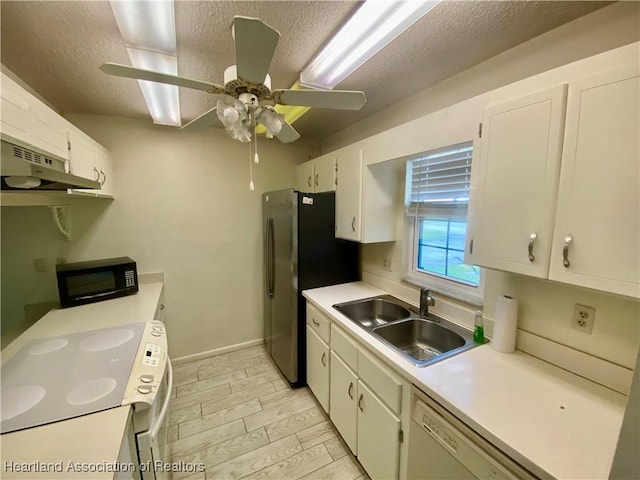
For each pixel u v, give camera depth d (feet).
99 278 6.81
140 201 8.25
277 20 3.83
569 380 3.79
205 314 9.50
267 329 9.70
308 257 7.76
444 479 3.53
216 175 9.15
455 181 5.65
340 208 7.54
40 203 5.74
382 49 4.61
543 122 3.17
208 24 3.92
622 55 2.66
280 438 6.25
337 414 6.15
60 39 4.20
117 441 2.70
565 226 3.05
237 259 9.75
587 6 3.61
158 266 8.68
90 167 6.03
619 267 2.69
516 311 4.41
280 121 4.35
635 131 2.54
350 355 5.54
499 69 4.77
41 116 4.16
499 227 3.68
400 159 5.74
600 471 2.50
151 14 3.36
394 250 7.32
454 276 6.07
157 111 6.78
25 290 7.11
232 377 8.49
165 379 4.34
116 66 3.21
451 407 3.36
